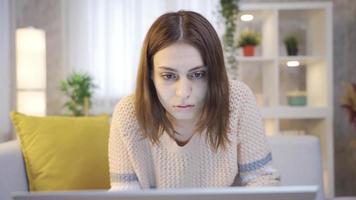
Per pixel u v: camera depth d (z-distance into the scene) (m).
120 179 1.12
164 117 1.02
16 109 2.75
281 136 1.59
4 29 2.79
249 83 3.26
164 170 1.12
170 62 0.85
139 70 0.96
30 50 2.60
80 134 1.60
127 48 3.09
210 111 0.97
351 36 3.13
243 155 1.12
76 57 3.10
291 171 1.49
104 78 3.11
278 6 2.81
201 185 1.15
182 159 1.10
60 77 3.16
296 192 0.49
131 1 3.07
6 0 2.80
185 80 0.87
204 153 1.09
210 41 0.88
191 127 1.04
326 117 2.84
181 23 0.87
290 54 2.97
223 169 1.12
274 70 2.88
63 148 1.55
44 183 1.51
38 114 2.63
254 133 1.10
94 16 3.08
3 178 1.35
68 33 3.11
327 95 2.83
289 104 3.04
